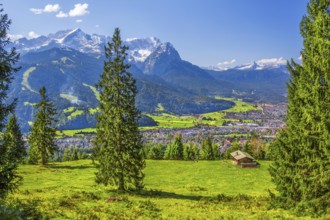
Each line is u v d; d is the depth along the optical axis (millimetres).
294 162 30531
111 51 44781
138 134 44781
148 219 26344
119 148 43875
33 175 63062
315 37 29312
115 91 44156
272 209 31562
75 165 86375
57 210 27188
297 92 30625
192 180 68812
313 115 28234
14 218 16609
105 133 43969
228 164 95500
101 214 27047
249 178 72375
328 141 26984
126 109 44094
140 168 45250
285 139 31453
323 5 30016
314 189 28547
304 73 29703
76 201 33344
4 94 21672
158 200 39562
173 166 90438
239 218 27062
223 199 41344
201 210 32000
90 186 50406
